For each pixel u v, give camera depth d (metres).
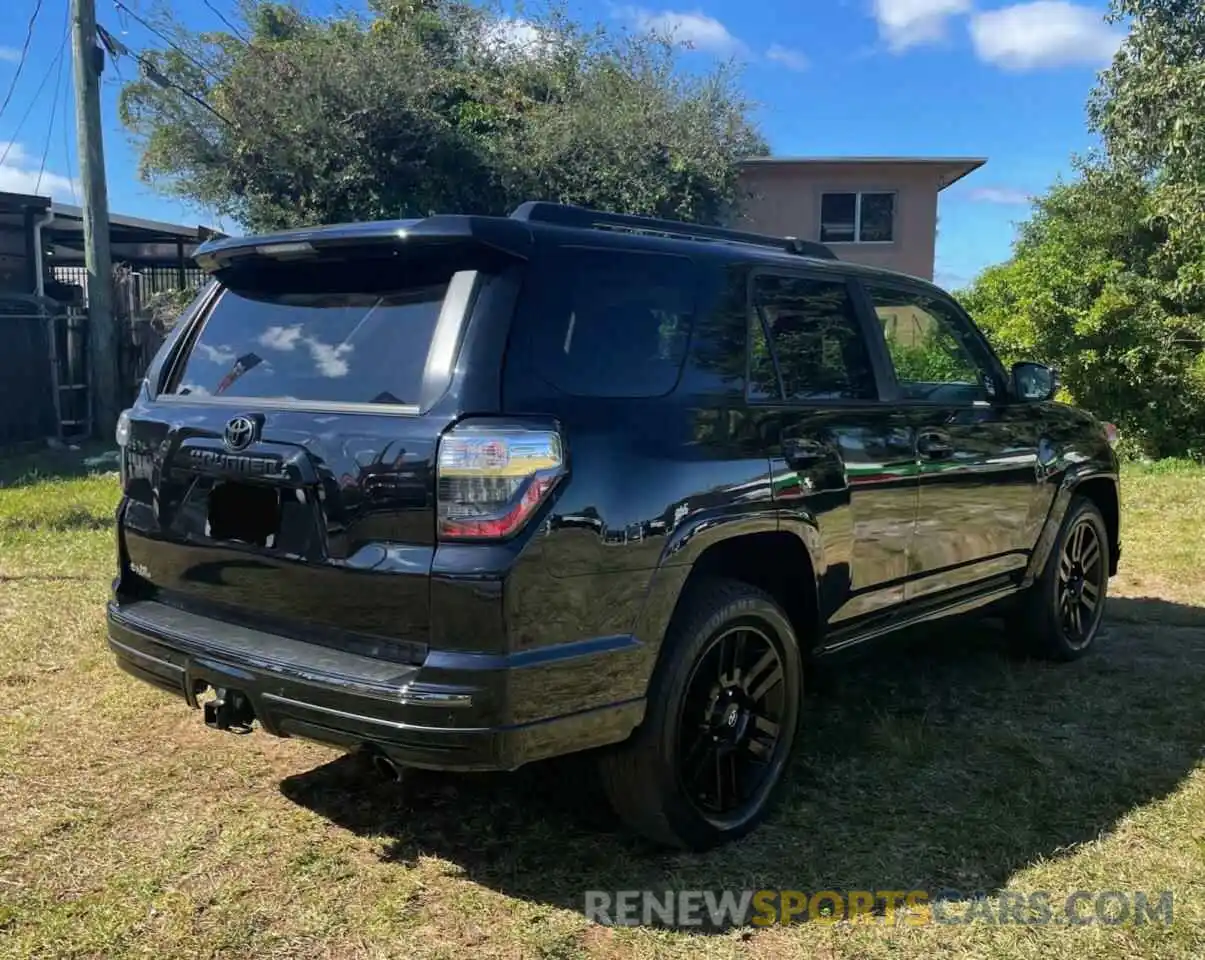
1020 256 15.18
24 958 2.72
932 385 4.43
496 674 2.65
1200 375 11.32
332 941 2.84
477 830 3.45
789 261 3.85
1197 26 11.69
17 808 3.53
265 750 4.05
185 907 2.97
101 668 4.86
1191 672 5.10
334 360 3.09
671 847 3.32
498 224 2.95
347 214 17.88
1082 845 3.38
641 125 19.12
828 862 3.29
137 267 22.30
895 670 5.13
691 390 3.29
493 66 20.16
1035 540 4.95
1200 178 11.61
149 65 15.04
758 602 3.39
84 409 14.09
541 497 2.72
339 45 17.75
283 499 2.98
